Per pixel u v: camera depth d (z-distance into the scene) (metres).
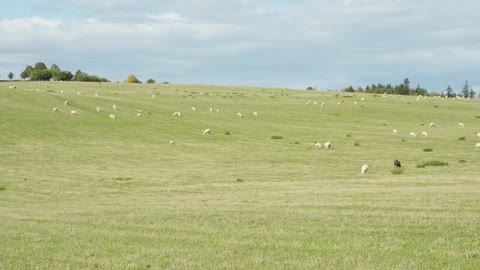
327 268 12.85
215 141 64.56
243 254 14.47
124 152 55.31
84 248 15.40
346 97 130.25
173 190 33.28
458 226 17.72
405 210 21.52
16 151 52.94
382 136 71.62
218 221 19.80
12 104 80.44
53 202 28.48
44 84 141.38
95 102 92.50
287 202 25.17
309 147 60.50
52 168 44.91
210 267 13.14
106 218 21.09
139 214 22.00
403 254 14.16
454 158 50.81
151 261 13.78
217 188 33.78
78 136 63.38
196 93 126.06
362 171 41.91
